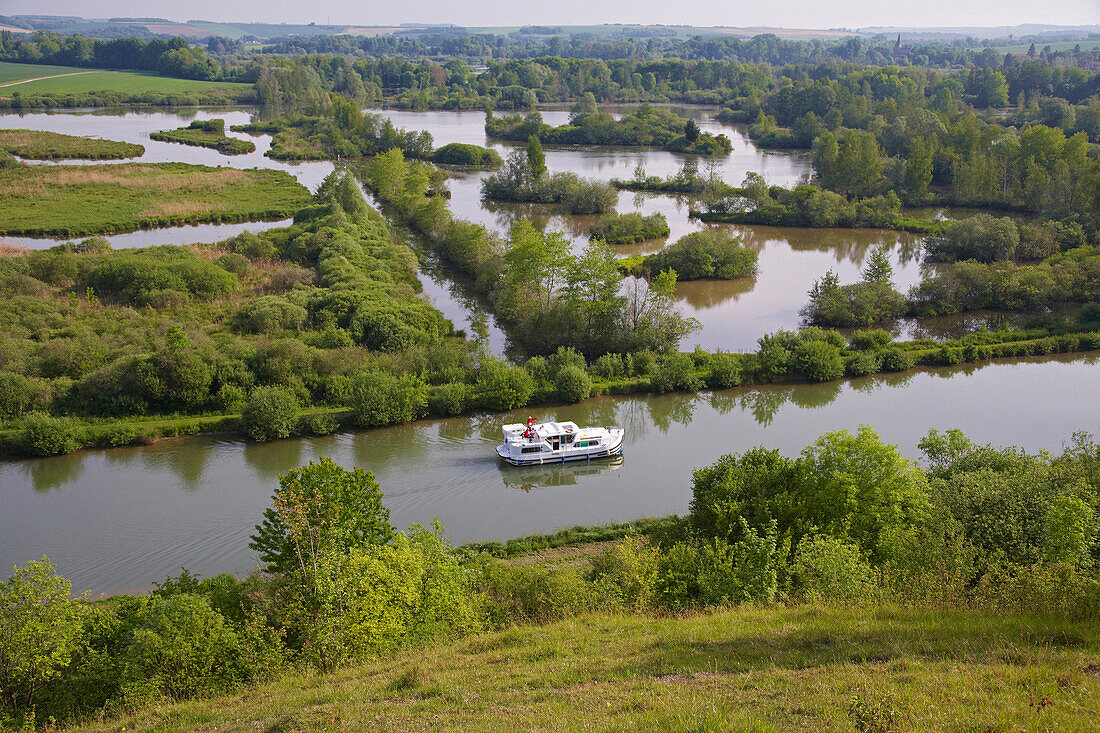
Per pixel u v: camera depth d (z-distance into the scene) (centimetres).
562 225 14000
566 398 7075
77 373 6769
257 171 17000
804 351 7619
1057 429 6462
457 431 6506
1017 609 2819
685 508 5347
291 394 6438
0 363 6694
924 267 11612
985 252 11469
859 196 15712
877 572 3428
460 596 3447
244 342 7325
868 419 6725
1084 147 15200
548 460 5897
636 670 2533
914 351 8019
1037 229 11788
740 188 15788
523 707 2298
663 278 8150
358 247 10569
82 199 13900
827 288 9356
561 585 3669
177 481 5591
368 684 2698
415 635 3253
